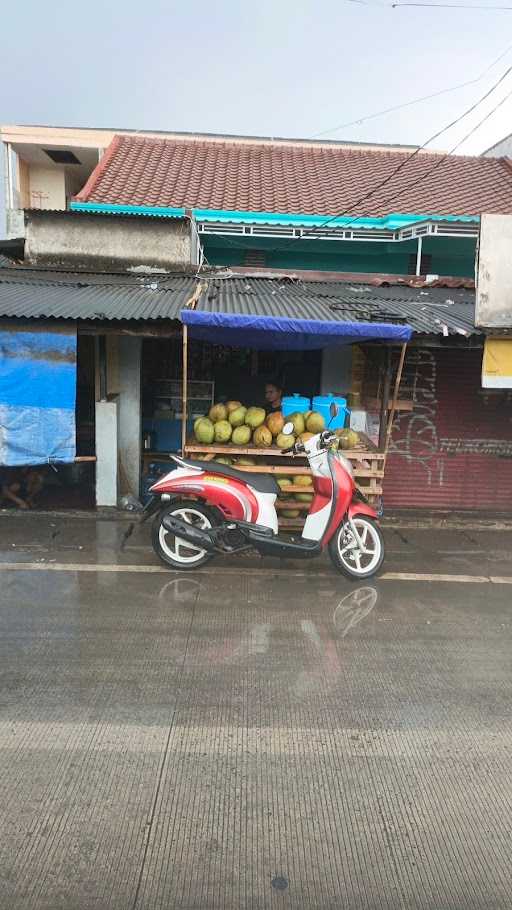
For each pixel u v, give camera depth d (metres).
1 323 6.66
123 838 2.63
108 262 9.36
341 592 5.46
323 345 7.38
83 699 3.63
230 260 11.36
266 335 6.92
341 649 4.36
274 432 6.66
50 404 6.86
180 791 2.91
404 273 11.14
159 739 3.29
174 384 9.07
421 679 3.98
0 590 5.26
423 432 8.66
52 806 2.79
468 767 3.15
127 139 14.65
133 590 5.33
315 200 11.56
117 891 2.38
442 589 5.62
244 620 4.80
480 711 3.64
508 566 6.34
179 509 5.76
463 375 8.57
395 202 11.35
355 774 3.07
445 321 6.97
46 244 9.30
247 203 11.18
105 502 7.85
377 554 5.80
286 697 3.72
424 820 2.79
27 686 3.74
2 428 6.84
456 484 8.78
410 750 3.27
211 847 2.60
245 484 5.70
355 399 8.66
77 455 8.90
